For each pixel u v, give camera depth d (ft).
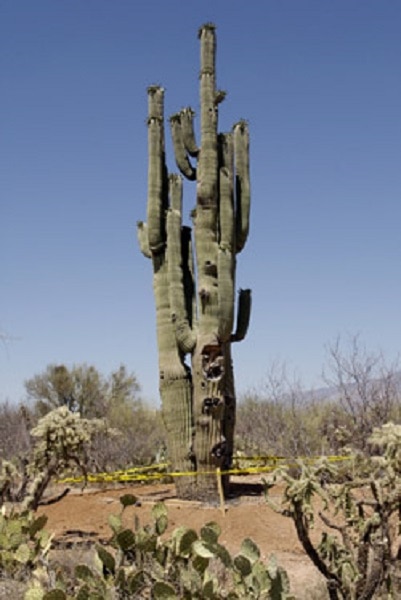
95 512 40.42
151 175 45.44
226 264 43.16
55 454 34.73
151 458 65.41
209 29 44.70
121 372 101.14
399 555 22.66
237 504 41.01
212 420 42.47
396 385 54.65
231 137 45.24
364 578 21.15
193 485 42.42
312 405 67.82
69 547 32.65
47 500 42.83
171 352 44.09
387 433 22.11
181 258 44.60
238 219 45.85
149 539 20.35
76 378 94.94
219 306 42.96
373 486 21.34
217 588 19.47
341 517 35.63
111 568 20.26
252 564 18.31
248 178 46.21
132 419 92.63
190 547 20.39
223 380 42.96
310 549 21.27
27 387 94.07
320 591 24.34
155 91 45.91
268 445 63.93
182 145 45.80
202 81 44.68
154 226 45.03
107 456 62.08
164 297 44.80
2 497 38.42
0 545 24.99
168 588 18.21
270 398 69.21
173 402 43.55
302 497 20.98
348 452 24.62
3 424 76.18
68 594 21.66
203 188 43.57
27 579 23.30
